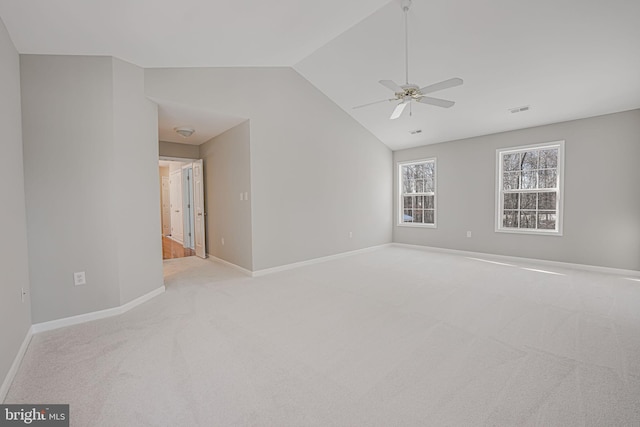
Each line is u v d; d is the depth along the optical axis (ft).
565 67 11.57
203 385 5.92
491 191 18.04
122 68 9.95
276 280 13.51
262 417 5.05
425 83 13.99
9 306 6.45
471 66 12.42
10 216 6.88
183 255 19.84
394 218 23.11
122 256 9.87
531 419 4.94
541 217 16.44
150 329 8.50
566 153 15.31
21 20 6.81
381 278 13.73
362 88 15.71
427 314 9.45
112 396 5.59
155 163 11.56
